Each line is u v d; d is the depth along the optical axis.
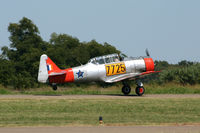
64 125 37.09
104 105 54.28
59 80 72.19
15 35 188.62
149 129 34.28
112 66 74.94
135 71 76.94
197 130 33.84
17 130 33.69
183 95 73.81
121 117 43.25
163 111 48.62
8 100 60.72
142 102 58.34
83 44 181.38
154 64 78.56
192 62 129.62
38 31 190.50
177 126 36.50
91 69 73.69
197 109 50.56
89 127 35.56
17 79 112.44
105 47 168.12
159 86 96.69
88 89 96.69
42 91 87.94
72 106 53.16
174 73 116.88
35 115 44.97
